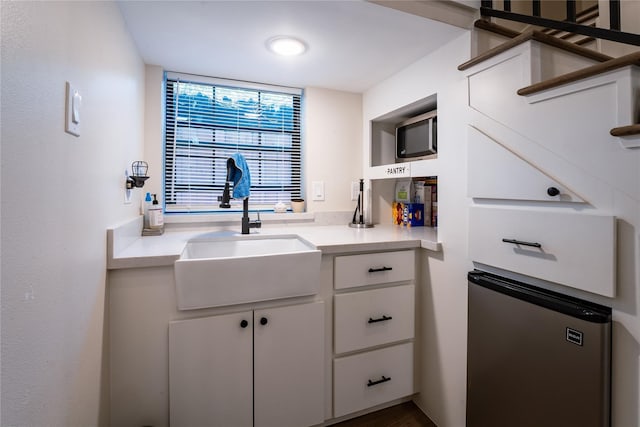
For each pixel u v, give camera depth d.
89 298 0.91
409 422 1.56
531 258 1.08
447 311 1.49
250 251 1.71
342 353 1.48
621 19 1.42
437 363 1.55
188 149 1.97
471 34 1.39
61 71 0.72
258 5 1.24
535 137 1.08
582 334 0.91
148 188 1.77
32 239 0.59
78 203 0.82
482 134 1.28
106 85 1.07
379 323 1.54
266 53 1.65
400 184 2.29
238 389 1.26
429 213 2.12
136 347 1.15
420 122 1.87
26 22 0.57
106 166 1.07
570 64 1.20
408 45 1.55
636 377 0.83
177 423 1.19
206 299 1.19
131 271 1.14
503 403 1.18
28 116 0.58
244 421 1.27
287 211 2.20
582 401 0.92
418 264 1.66
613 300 0.88
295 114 2.24
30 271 0.59
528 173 1.09
